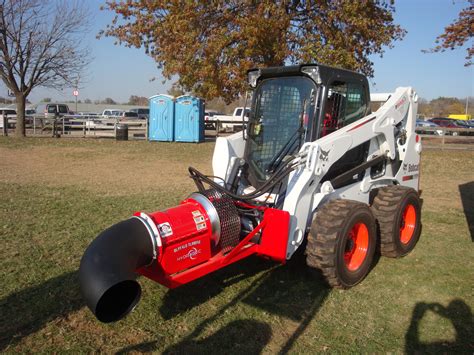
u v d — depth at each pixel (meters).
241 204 4.34
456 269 4.95
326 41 13.58
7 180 10.02
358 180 5.14
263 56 13.14
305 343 3.52
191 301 4.16
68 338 3.52
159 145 17.92
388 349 3.45
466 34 16.42
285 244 3.95
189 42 12.30
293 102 4.59
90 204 7.69
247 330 3.69
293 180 4.16
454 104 77.50
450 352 3.40
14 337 3.51
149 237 3.48
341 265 4.20
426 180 10.87
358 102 5.02
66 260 5.02
